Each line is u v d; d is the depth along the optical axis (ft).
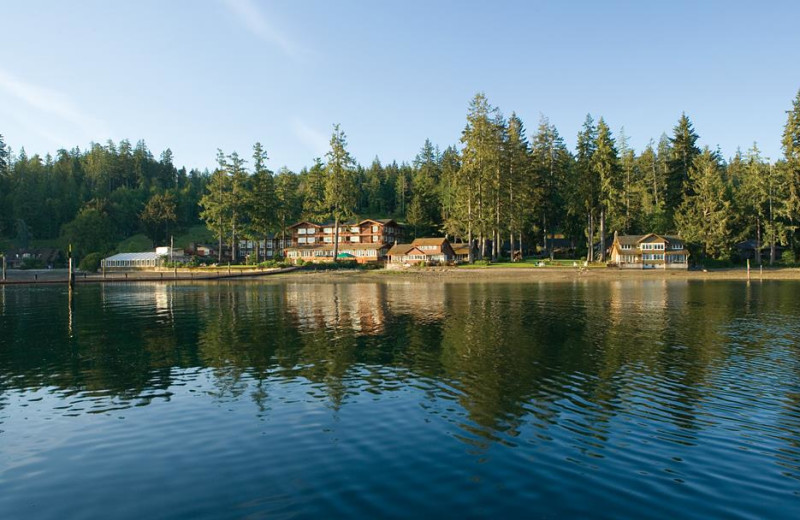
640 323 94.94
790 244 293.23
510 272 263.49
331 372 58.90
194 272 332.19
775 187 294.66
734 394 48.70
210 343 78.89
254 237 393.09
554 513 26.94
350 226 442.50
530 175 328.70
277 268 322.75
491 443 36.83
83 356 69.72
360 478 31.35
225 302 148.66
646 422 41.11
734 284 205.16
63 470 33.30
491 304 132.98
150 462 34.37
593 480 30.83
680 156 359.05
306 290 197.57
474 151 298.35
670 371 57.72
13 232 483.51
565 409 44.52
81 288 231.91
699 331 85.35
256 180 376.68
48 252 441.68
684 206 325.01
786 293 160.15
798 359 63.57
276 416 43.50
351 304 136.77
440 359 65.00
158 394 50.65
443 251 359.25
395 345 75.10
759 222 300.40
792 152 284.20
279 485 30.63
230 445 37.11
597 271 262.67
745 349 69.97
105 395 50.52
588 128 325.01
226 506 28.14
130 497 29.48
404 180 606.14
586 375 56.08
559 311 115.65
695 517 26.53
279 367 61.77
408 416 43.01
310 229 456.86
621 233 351.87
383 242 424.87
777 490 29.48
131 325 100.42
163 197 519.60
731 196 327.88
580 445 36.37
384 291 185.98
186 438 38.63
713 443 36.65
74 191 547.49
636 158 421.18
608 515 26.71
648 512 27.04
